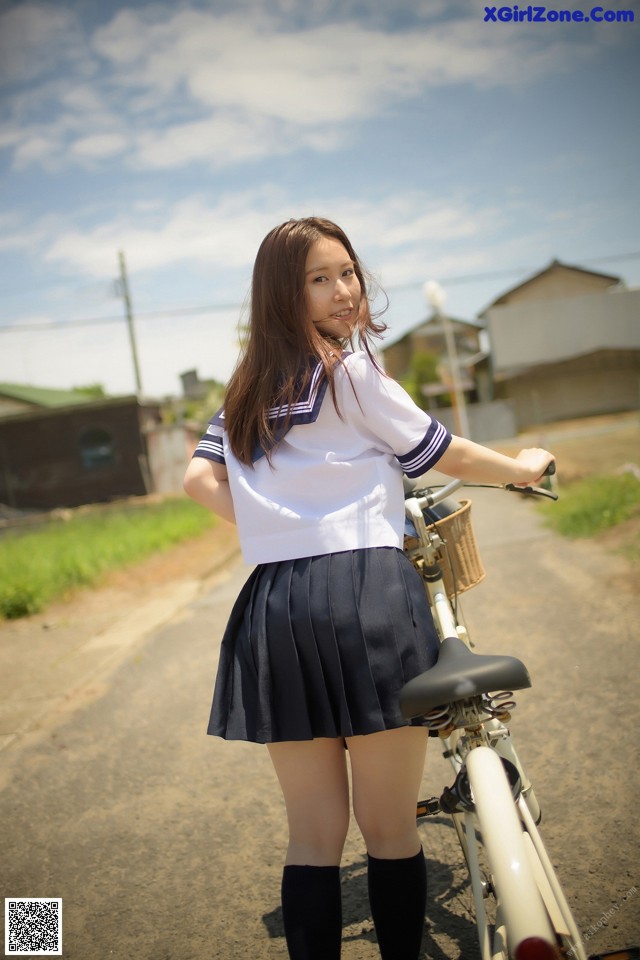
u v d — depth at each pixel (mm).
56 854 2854
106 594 8312
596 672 3896
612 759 2963
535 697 3697
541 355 45375
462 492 15203
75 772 3594
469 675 1373
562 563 6555
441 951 2010
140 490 31047
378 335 1862
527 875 1286
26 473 31203
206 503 1833
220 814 3018
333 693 1582
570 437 30266
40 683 5137
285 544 1644
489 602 5586
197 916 2361
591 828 2516
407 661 1579
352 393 1656
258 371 1742
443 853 2504
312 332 1717
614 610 4910
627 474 9930
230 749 3656
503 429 40656
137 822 3035
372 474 1653
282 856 2652
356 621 1566
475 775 1448
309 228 1757
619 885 2197
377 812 1688
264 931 2240
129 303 30203
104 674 5188
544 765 3004
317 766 1692
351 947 2094
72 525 18328
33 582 8188
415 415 1650
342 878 2455
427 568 1803
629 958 1754
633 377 44906
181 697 4496
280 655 1606
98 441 31359
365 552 1608
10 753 3926
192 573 9227
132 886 2576
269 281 1750
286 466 1666
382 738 1624
